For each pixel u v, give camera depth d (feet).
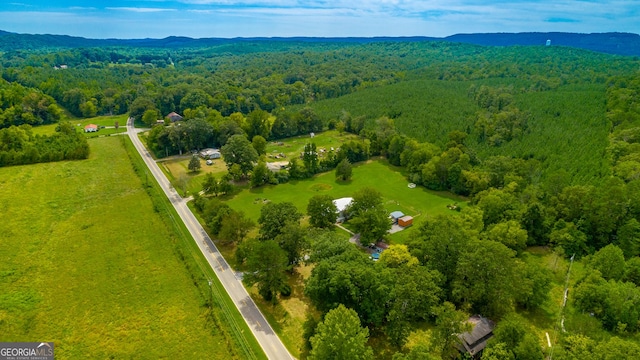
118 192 376.48
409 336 213.05
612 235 295.69
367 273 203.82
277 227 271.69
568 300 240.94
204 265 271.49
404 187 423.64
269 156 516.73
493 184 385.29
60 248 279.90
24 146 459.32
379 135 525.75
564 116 593.01
